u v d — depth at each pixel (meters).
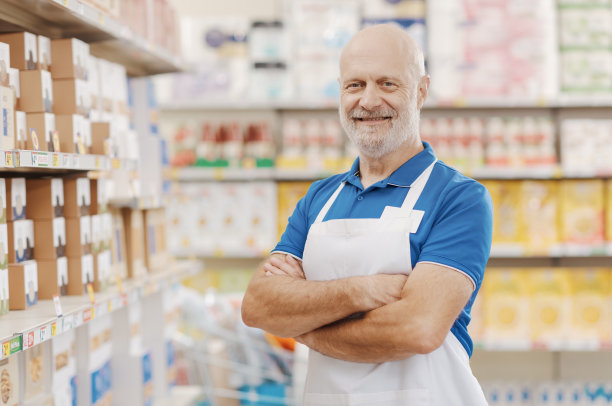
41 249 2.22
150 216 3.07
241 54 4.36
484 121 4.34
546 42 4.13
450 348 1.78
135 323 2.88
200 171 4.29
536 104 4.13
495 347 4.11
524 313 4.14
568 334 4.13
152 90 3.25
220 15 4.95
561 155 4.27
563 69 4.14
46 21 2.35
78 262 2.31
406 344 1.65
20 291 2.06
